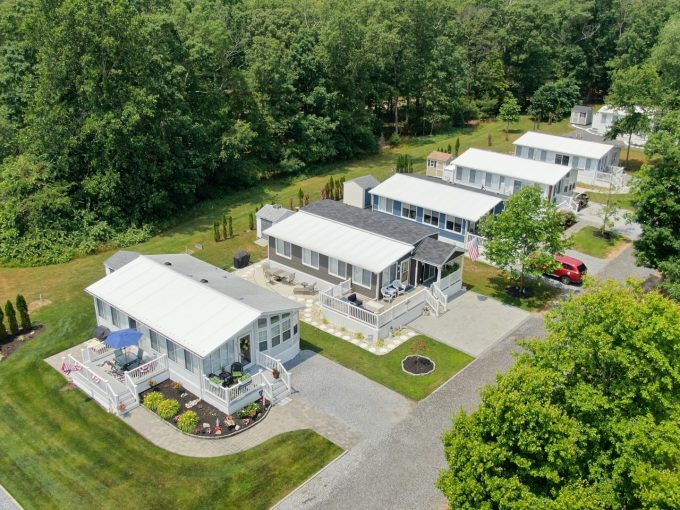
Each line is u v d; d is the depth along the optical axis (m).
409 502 22.61
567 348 21.28
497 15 92.06
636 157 69.25
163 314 29.44
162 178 50.75
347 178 63.28
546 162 58.72
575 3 98.62
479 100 90.69
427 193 48.62
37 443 25.52
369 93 73.69
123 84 46.59
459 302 38.41
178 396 28.44
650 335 19.89
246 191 59.31
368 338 34.09
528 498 17.53
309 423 26.94
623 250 46.09
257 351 29.86
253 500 22.67
